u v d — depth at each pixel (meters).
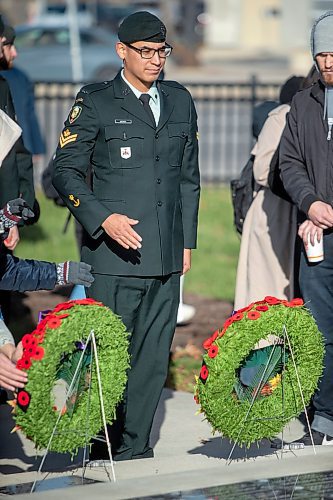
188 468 12.69
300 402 12.60
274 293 15.66
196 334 21.17
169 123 12.91
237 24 99.94
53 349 10.96
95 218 12.40
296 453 13.23
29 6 102.62
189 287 25.20
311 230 13.35
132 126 12.72
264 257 15.71
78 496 10.81
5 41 16.06
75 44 56.16
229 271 26.62
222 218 31.91
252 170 16.06
